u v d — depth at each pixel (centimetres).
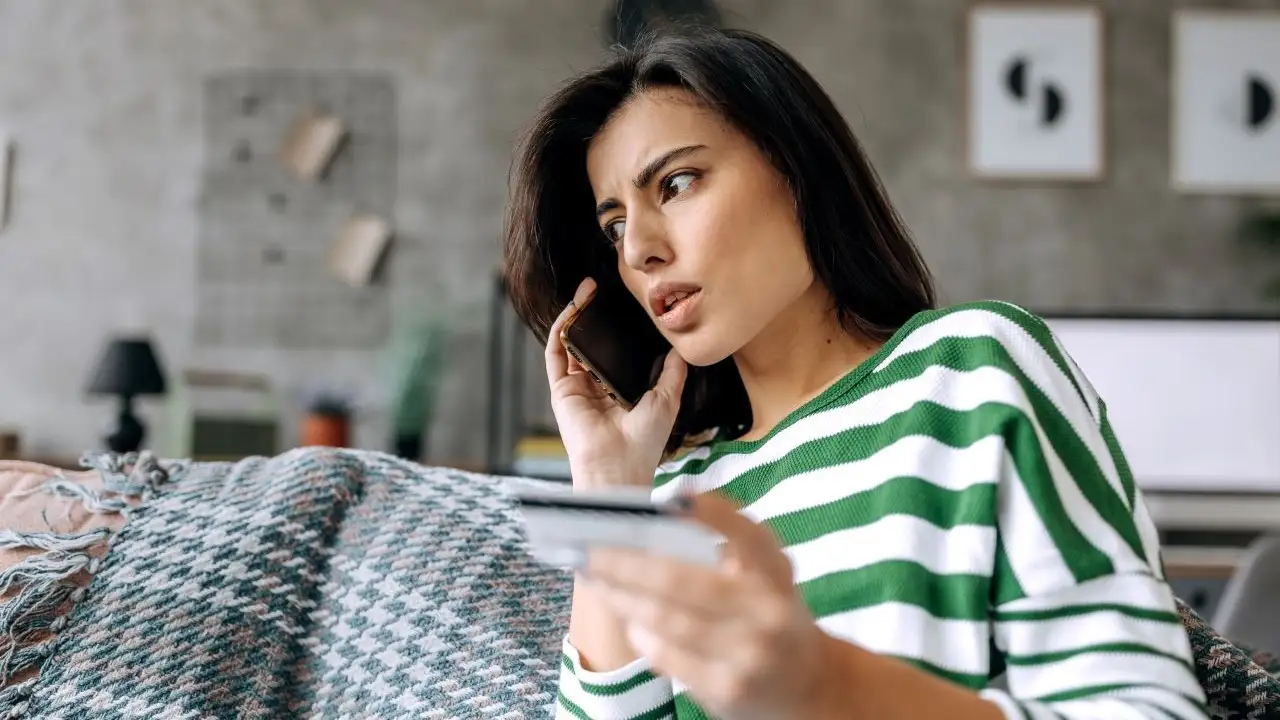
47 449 367
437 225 371
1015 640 68
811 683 52
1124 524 72
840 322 92
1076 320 337
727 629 50
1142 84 371
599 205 93
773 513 84
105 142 373
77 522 98
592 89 92
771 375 93
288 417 368
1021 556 69
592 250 104
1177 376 334
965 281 369
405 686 88
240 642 90
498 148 372
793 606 51
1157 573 73
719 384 102
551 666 89
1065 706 62
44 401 368
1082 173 369
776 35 370
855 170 91
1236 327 333
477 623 90
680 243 86
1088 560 68
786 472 86
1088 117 369
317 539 97
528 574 94
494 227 371
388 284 370
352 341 369
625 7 333
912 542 74
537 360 362
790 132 87
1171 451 332
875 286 91
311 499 99
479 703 86
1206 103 370
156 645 89
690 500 52
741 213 85
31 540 95
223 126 372
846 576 76
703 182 86
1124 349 335
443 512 98
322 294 370
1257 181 369
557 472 302
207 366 369
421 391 355
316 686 91
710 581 50
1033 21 370
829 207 88
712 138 86
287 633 92
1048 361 78
